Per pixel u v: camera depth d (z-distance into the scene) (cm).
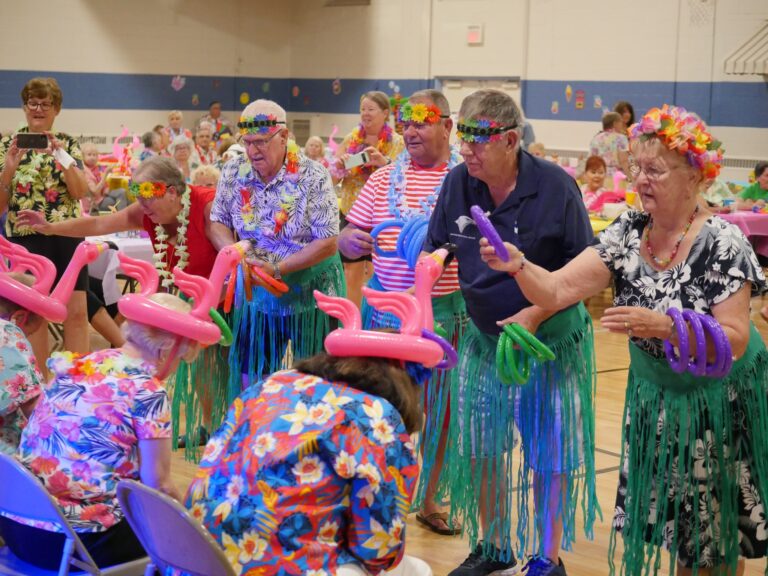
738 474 256
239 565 193
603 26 1189
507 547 321
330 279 403
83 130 1371
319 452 192
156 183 395
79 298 522
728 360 233
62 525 229
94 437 239
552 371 305
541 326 302
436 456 362
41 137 494
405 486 197
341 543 199
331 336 206
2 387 267
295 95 1566
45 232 423
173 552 201
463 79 1350
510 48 1285
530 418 308
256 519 192
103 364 244
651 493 263
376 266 372
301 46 1545
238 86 1517
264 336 405
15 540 249
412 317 221
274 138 387
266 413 199
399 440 196
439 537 366
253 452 195
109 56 1383
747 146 1088
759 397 255
